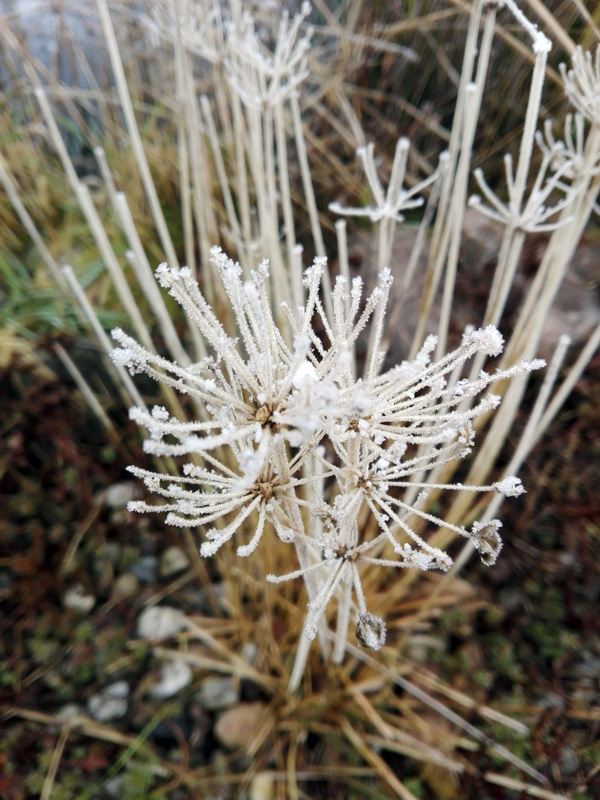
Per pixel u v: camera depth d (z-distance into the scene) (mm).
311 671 236
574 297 276
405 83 343
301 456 110
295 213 330
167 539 271
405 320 284
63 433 273
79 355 281
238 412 105
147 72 349
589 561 252
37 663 245
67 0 322
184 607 259
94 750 226
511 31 291
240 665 237
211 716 234
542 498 271
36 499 271
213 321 105
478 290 286
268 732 226
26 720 233
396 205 195
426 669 237
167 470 271
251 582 230
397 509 223
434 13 318
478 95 171
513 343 201
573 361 273
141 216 317
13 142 326
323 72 333
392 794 215
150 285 205
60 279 276
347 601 149
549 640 242
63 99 324
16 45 289
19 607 252
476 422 206
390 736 217
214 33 226
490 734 223
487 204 313
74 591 259
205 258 237
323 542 116
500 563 258
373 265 306
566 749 220
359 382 102
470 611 247
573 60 178
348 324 108
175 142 343
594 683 234
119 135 330
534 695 233
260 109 206
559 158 205
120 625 253
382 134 345
